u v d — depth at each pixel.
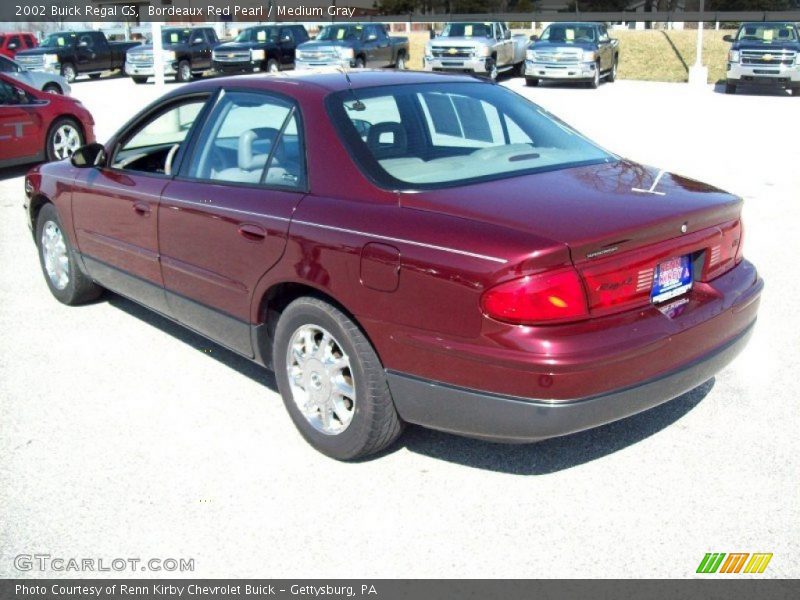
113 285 5.60
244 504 3.68
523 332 3.26
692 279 3.81
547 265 3.24
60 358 5.30
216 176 4.59
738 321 3.92
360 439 3.83
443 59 26.31
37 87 17.31
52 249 6.27
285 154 4.20
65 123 12.21
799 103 19.97
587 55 24.36
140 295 5.29
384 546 3.38
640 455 4.01
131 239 5.15
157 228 4.86
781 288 6.37
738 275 4.05
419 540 3.41
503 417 3.37
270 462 4.02
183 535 3.47
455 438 4.21
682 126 15.65
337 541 3.41
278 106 4.34
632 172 4.17
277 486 3.81
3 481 3.88
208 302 4.62
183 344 5.53
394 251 3.53
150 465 4.01
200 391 4.81
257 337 4.34
